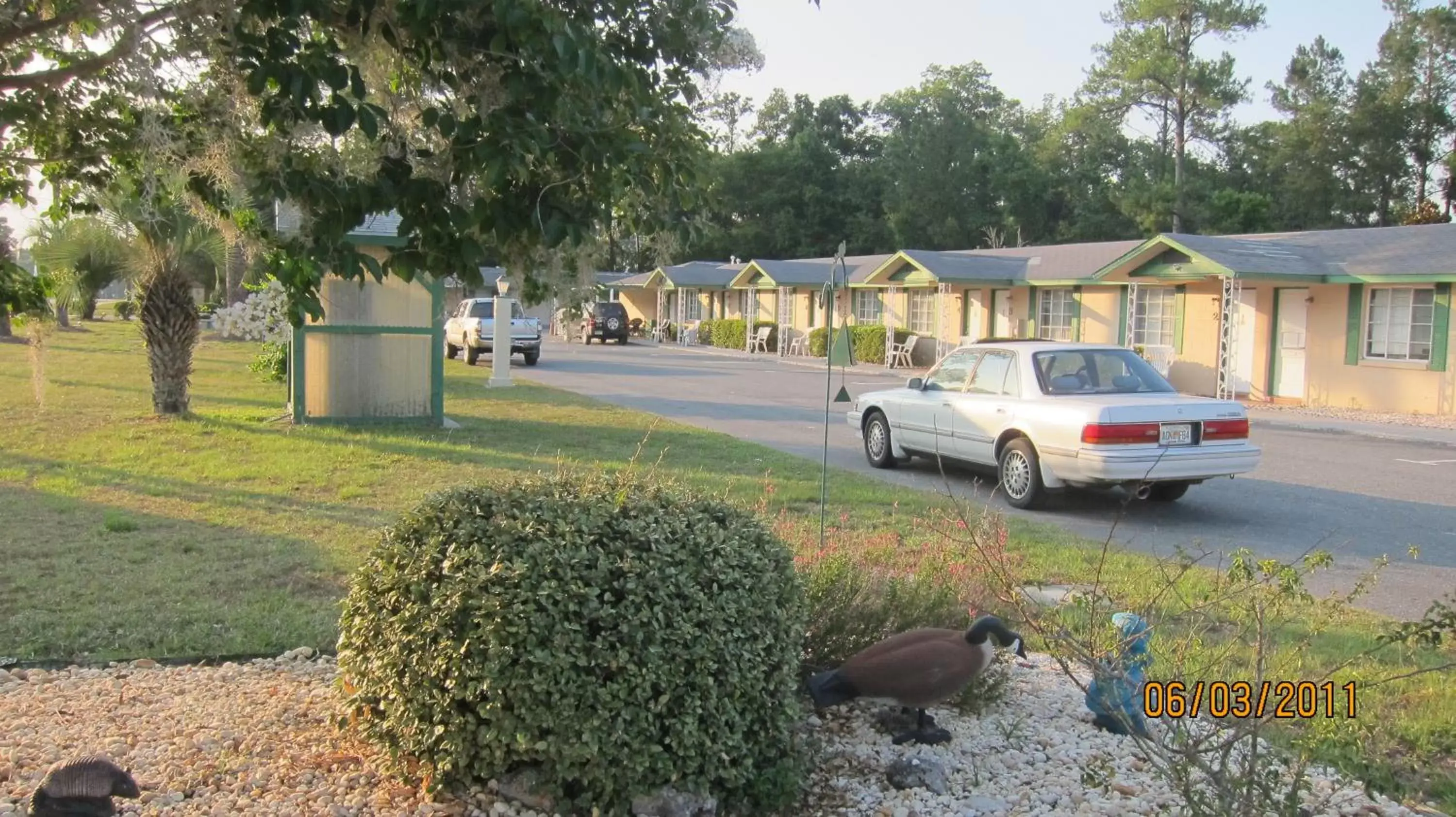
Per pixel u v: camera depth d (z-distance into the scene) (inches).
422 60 146.8
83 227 542.0
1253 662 196.7
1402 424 752.3
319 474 440.1
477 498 165.6
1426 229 901.8
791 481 454.3
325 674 212.4
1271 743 177.3
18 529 330.6
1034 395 431.8
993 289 1254.9
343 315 605.6
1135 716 164.9
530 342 1240.2
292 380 609.0
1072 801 163.5
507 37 137.3
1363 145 1920.5
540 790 149.9
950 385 482.6
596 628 146.9
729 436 604.1
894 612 205.0
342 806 152.3
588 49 134.5
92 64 151.8
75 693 199.5
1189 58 2041.1
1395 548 365.1
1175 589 252.2
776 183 2481.5
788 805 159.9
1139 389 436.8
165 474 434.9
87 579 277.0
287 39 138.4
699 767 150.5
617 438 584.1
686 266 2033.7
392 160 148.0
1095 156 2255.2
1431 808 165.9
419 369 623.2
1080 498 458.0
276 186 142.0
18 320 217.6
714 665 150.3
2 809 145.1
